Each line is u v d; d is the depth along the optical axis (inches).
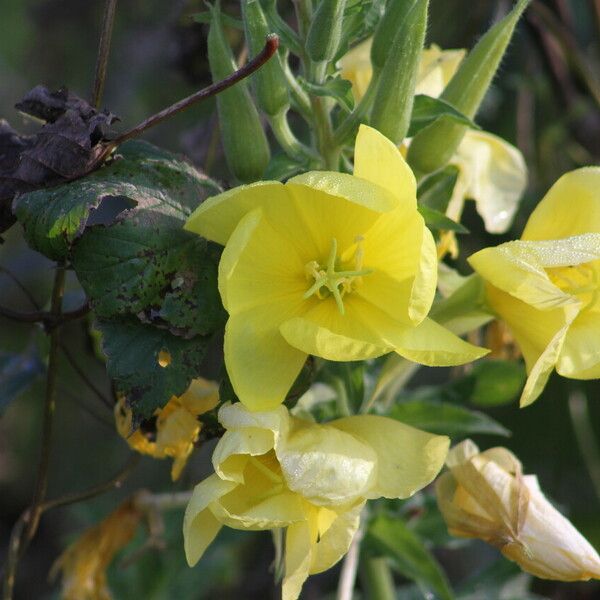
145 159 11.3
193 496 10.6
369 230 10.9
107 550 13.8
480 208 13.2
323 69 11.6
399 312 10.7
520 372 13.7
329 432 10.8
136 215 10.9
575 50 16.2
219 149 15.3
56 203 10.8
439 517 14.3
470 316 11.7
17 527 13.3
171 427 11.6
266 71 11.4
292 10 15.9
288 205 10.8
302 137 16.1
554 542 11.5
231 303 10.5
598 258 10.8
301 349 10.5
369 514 13.3
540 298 10.9
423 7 11.0
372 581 13.6
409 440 11.0
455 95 11.8
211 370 15.7
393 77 11.2
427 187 12.1
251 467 10.8
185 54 16.1
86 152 11.0
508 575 15.2
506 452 11.8
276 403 10.6
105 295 10.8
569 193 11.3
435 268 10.4
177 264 11.0
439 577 13.0
